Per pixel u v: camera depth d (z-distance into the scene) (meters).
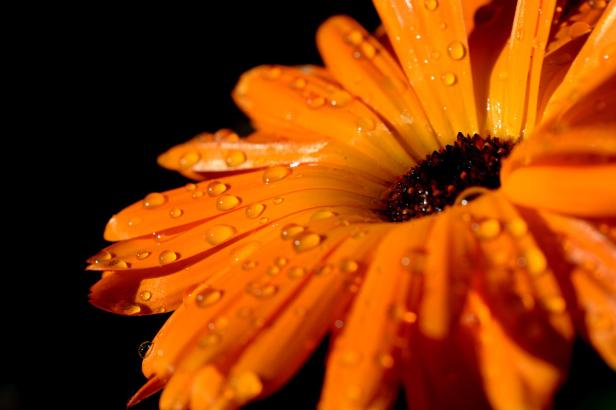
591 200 0.12
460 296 0.12
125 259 0.14
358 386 0.12
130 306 0.13
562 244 0.12
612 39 0.13
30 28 0.19
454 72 0.15
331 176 0.14
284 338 0.12
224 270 0.13
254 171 0.15
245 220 0.14
